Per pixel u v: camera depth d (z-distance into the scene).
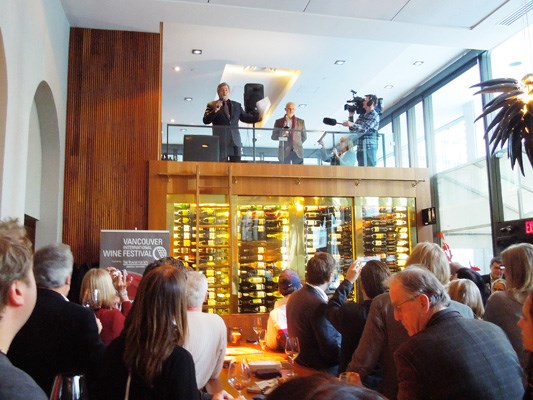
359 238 7.04
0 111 3.72
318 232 6.99
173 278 1.61
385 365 2.13
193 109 11.16
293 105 7.77
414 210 7.30
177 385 1.52
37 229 5.86
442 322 1.60
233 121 7.29
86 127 6.44
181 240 6.42
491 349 1.55
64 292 2.22
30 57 4.48
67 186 6.27
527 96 3.39
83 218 6.25
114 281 3.48
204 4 6.09
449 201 9.04
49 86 5.36
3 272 1.07
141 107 6.62
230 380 2.21
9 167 3.82
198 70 9.08
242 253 6.68
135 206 6.42
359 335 2.54
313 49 8.20
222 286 6.51
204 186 6.54
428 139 9.70
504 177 7.56
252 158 6.88
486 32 6.91
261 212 6.81
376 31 6.87
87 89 6.52
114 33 6.70
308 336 3.06
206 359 2.30
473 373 1.47
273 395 0.53
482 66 8.01
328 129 12.46
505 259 2.29
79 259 6.16
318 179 6.98
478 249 8.13
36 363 2.00
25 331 2.00
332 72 9.20
